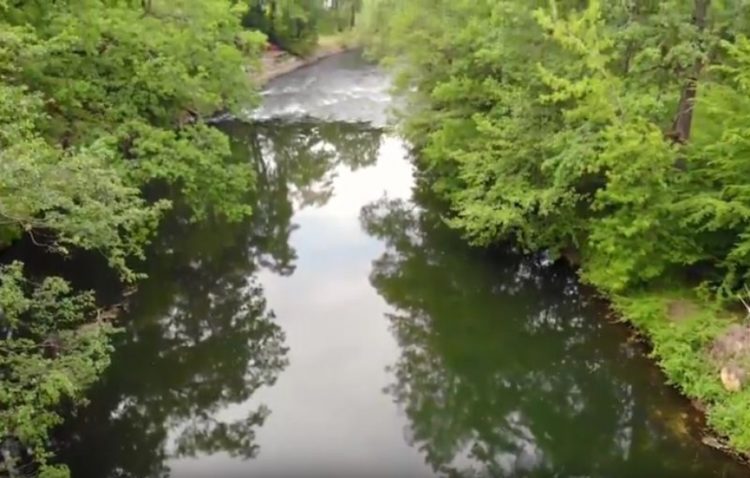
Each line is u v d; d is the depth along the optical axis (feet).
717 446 38.81
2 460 37.14
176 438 43.29
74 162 32.40
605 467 40.34
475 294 60.80
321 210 82.94
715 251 50.16
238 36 97.76
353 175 95.96
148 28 59.21
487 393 48.06
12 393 30.40
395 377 50.01
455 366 51.13
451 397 47.78
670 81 51.39
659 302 49.52
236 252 70.59
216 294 61.57
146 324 55.83
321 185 91.81
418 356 52.42
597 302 54.34
